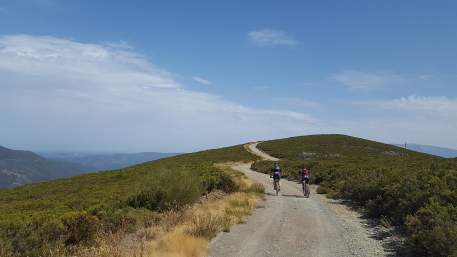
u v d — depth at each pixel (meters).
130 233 13.27
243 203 19.52
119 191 26.00
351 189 23.42
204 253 10.81
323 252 11.28
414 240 10.80
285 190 29.30
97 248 10.59
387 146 101.31
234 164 68.62
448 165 20.75
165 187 18.39
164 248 10.73
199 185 20.31
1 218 13.16
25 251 10.39
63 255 10.16
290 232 13.86
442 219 11.06
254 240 12.50
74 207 19.34
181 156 86.94
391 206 16.34
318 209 19.59
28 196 32.81
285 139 115.06
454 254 9.30
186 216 15.00
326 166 39.31
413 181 16.52
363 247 11.88
